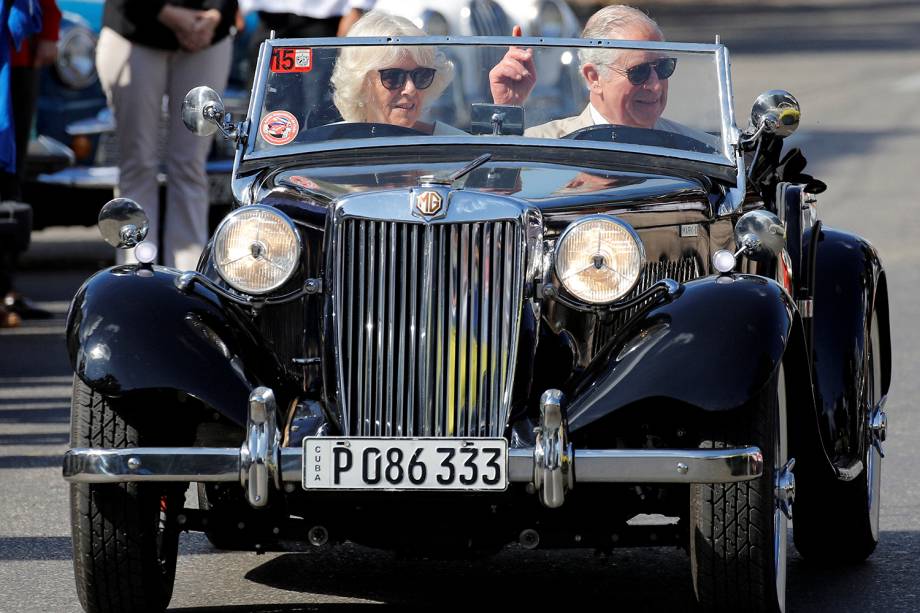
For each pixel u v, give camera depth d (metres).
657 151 14.48
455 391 11.98
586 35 15.53
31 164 30.33
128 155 27.89
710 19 113.69
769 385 11.88
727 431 11.79
